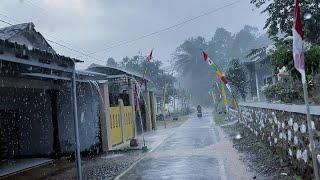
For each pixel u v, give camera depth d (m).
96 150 17.77
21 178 12.50
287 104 9.55
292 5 15.42
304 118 7.84
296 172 8.66
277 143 11.12
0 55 8.10
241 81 33.62
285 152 9.91
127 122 21.89
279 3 15.57
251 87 29.67
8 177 12.77
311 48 8.77
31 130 17.34
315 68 8.74
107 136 17.81
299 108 8.07
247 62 27.33
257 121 16.16
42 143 17.20
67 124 17.28
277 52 9.72
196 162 12.62
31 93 17.22
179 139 21.19
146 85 29.23
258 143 14.94
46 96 17.12
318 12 14.04
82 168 13.59
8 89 14.81
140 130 27.34
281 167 9.82
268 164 10.67
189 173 10.75
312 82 9.59
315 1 13.98
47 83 15.76
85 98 17.64
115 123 19.56
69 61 10.69
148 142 20.48
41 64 9.61
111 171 12.38
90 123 17.78
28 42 17.78
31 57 9.09
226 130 24.31
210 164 12.05
